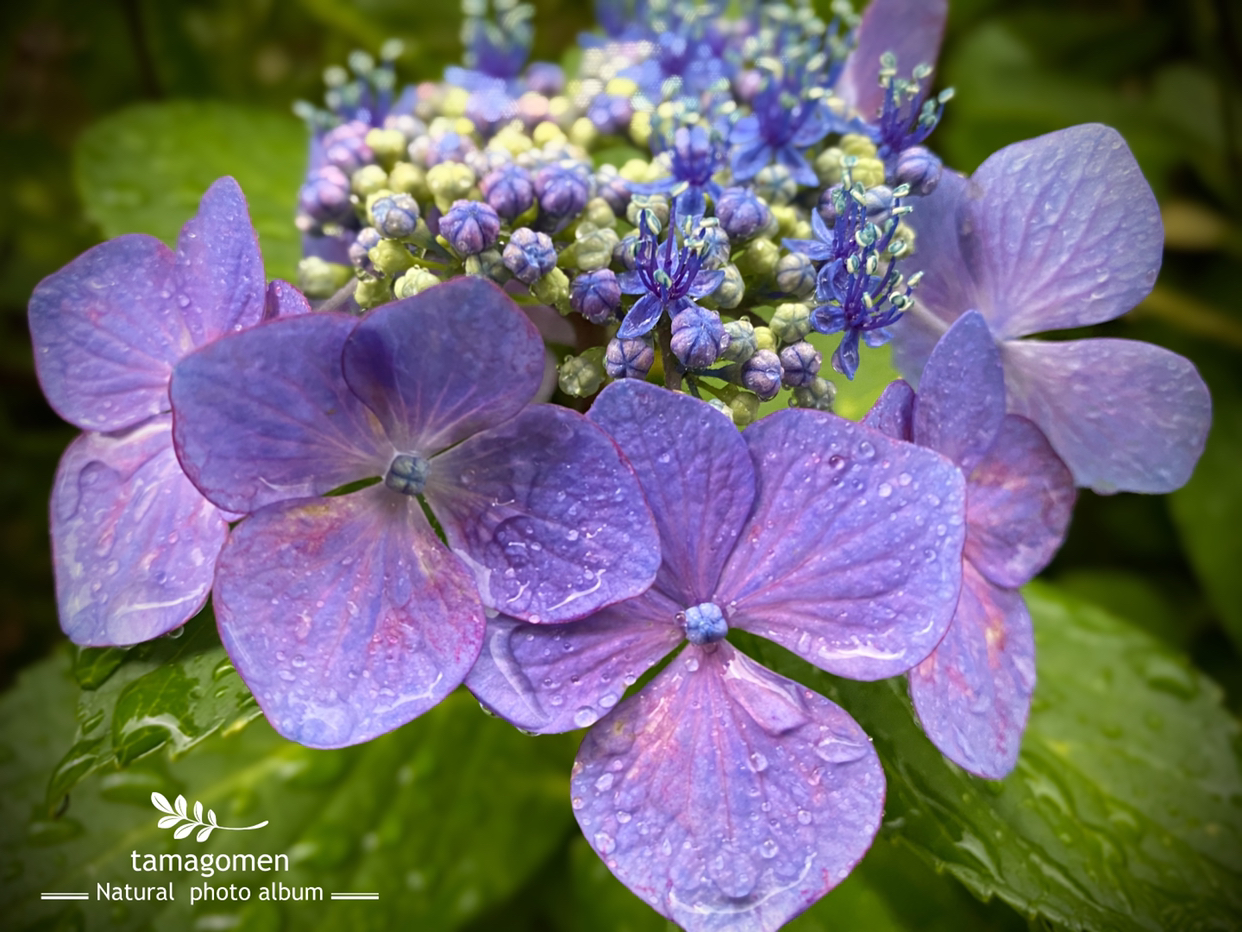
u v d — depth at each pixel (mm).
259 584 69
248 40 185
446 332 67
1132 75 191
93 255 84
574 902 132
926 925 105
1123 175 86
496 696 71
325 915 116
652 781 71
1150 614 159
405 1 170
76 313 84
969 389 79
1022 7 194
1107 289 89
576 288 82
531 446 72
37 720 121
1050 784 105
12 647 165
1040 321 93
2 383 169
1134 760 113
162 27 180
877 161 95
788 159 101
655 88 108
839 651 73
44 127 194
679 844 70
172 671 79
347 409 71
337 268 97
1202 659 157
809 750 71
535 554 73
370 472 75
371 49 170
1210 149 173
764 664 87
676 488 72
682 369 82
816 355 84
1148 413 91
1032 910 82
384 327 66
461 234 82
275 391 67
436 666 71
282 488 72
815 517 73
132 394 84
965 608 82
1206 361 164
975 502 85
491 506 74
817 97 98
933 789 84
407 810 124
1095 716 118
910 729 86
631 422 70
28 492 168
